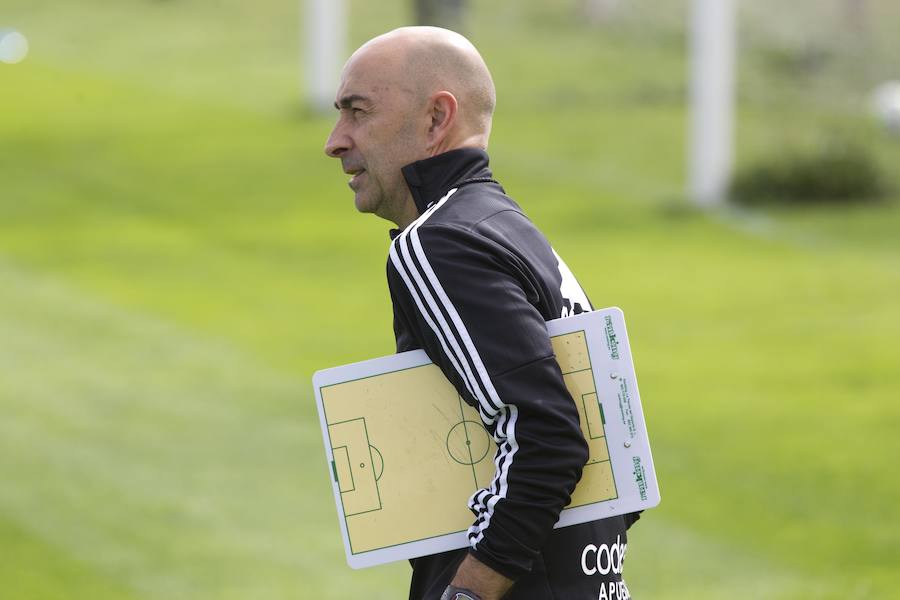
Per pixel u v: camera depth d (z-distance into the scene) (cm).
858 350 3981
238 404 3569
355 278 5309
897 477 2808
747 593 2203
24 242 5950
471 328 788
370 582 2339
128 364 4009
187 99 9475
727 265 5456
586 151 8050
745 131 8175
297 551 2495
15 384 3778
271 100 9444
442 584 841
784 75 9819
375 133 877
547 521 777
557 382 785
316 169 7538
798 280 5106
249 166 7619
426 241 807
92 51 11081
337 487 851
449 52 880
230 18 12206
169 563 2406
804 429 3195
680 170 7606
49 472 2970
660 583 2262
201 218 6494
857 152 7100
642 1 11850
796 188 6869
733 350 4069
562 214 6619
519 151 8025
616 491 820
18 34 11550
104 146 8112
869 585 2222
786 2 11000
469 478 841
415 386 848
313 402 3600
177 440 3241
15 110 9100
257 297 4981
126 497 2800
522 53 10650
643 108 9106
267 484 2914
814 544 2439
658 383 3703
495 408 784
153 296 4969
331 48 9162
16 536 2522
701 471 2897
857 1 10762
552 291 842
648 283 5141
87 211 6631
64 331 4431
